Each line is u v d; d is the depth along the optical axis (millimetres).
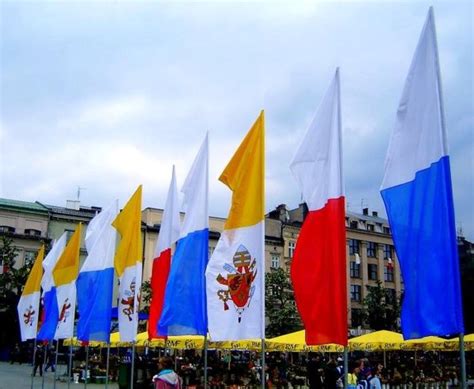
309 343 9656
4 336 47562
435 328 8062
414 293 8469
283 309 46594
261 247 11391
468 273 35375
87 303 18141
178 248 13930
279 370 30078
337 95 10398
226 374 25453
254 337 11031
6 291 46062
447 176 8305
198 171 14242
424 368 32562
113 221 17828
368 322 57375
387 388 26984
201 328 13141
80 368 31891
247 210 11922
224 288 11734
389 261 72250
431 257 8305
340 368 25891
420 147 8844
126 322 16500
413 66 9195
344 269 9578
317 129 10477
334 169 10062
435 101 8711
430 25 9039
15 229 56281
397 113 9250
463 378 7609
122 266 17062
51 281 22250
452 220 8148
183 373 25719
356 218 75312
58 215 58469
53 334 20859
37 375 34531
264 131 12125
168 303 13383
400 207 8906
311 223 10141
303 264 10031
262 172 11859
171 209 16484
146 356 34250
